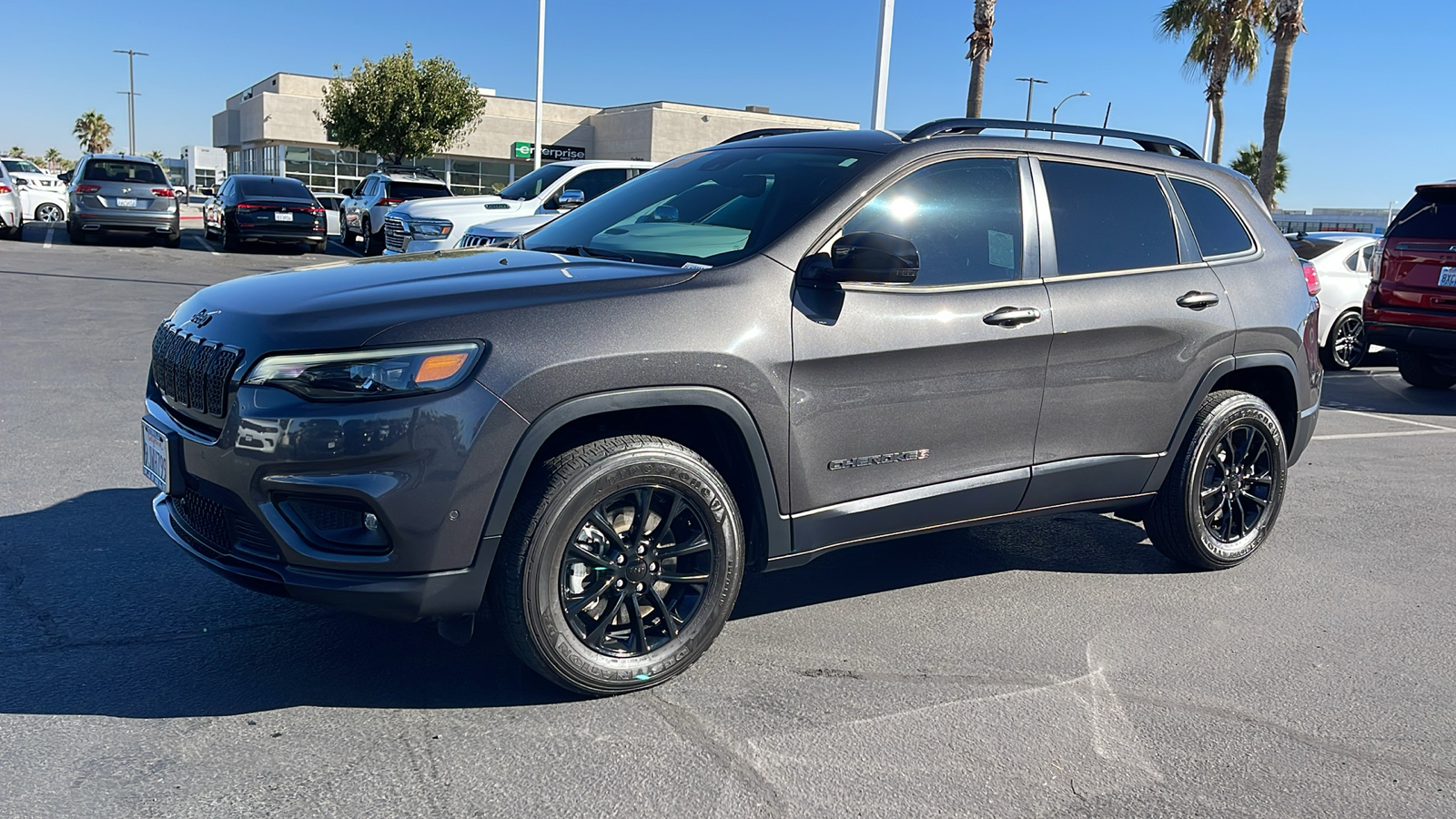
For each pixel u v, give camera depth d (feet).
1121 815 9.12
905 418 12.01
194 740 9.78
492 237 36.35
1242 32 97.81
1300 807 9.37
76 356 29.09
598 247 12.96
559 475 10.09
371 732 10.05
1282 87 69.87
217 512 10.26
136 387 25.48
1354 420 29.40
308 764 9.43
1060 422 13.34
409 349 9.50
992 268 12.75
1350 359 40.19
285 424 9.40
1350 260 40.06
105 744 9.62
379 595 9.67
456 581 9.86
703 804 9.05
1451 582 15.69
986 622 13.46
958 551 16.39
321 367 9.45
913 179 12.45
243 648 11.76
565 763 9.61
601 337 10.09
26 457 18.99
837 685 11.43
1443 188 32.42
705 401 10.60
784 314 11.10
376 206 69.15
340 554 9.62
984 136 13.26
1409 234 33.22
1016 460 13.08
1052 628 13.35
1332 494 20.74
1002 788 9.48
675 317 10.50
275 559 9.82
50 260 56.95
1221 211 15.43
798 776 9.53
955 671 11.93
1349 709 11.35
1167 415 14.40
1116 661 12.40
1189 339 14.37
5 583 13.32
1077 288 13.32
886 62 42.63
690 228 12.55
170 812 8.62
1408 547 17.38
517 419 9.75
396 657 11.66
